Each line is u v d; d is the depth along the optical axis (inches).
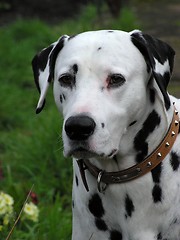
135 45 167.5
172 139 174.7
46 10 797.9
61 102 170.7
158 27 577.3
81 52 164.9
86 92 160.9
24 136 366.0
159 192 172.7
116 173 172.4
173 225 175.8
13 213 225.8
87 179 176.4
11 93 448.8
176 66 410.3
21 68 527.2
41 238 225.6
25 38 631.8
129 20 567.8
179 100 191.9
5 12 794.8
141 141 170.9
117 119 163.0
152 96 170.2
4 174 312.0
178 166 175.5
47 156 307.7
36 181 290.2
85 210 179.2
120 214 175.0
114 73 161.9
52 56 173.8
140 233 174.2
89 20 659.4
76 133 156.4
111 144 161.9
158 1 749.3
